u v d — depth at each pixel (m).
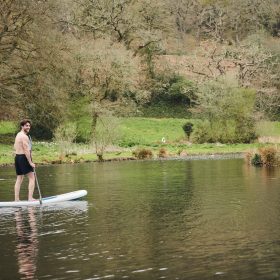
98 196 14.63
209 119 45.50
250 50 63.94
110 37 56.81
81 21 57.56
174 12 81.56
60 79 38.59
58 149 36.12
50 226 10.34
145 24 63.50
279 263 7.35
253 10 81.44
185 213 11.51
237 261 7.49
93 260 7.72
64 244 8.73
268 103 59.97
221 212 11.54
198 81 59.44
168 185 17.06
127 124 53.09
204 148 40.38
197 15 83.25
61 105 38.12
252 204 12.61
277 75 65.94
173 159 31.42
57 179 19.86
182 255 7.89
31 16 36.06
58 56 37.88
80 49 44.47
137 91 50.38
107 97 46.78
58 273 7.12
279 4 81.44
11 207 13.07
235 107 44.94
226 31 82.50
